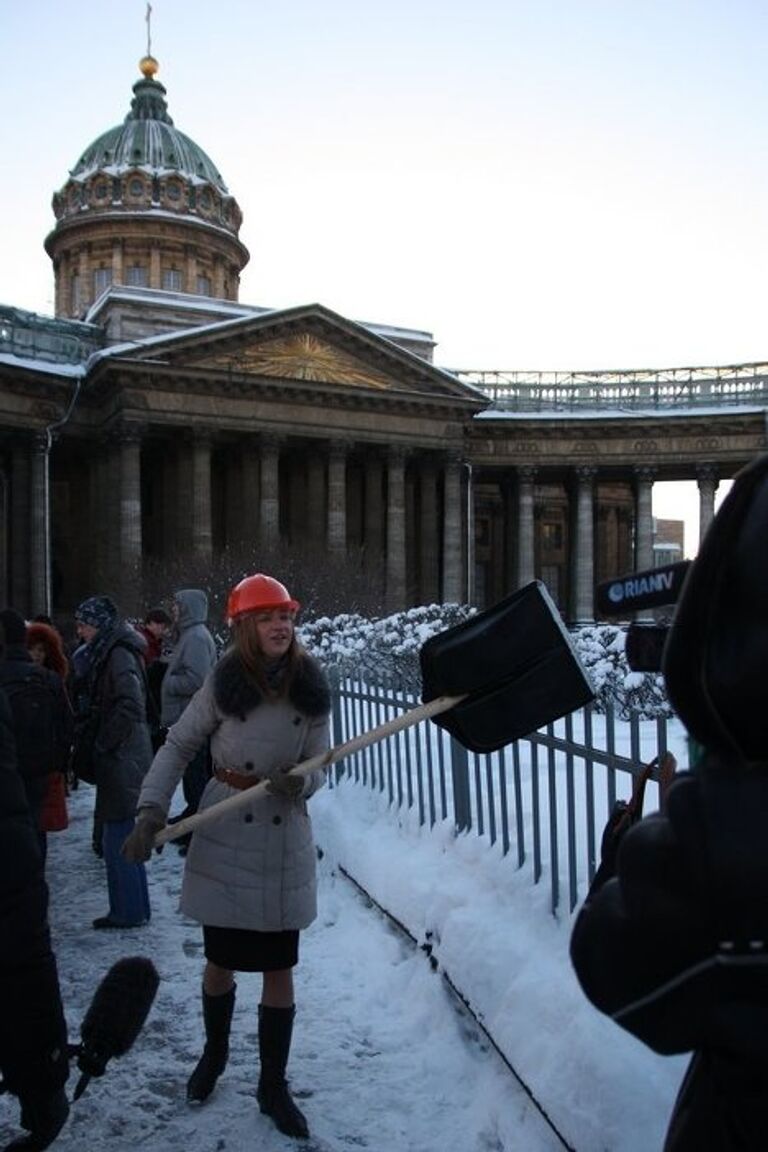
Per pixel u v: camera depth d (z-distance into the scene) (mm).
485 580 78500
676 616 2076
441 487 65688
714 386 70125
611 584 2799
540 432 67000
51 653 10688
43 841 9047
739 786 1940
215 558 47500
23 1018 3686
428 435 61906
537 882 6156
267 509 56781
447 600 62156
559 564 80812
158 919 8789
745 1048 1867
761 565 1950
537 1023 4906
